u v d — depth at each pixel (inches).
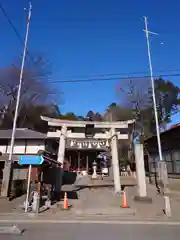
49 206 501.4
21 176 634.2
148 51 804.0
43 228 315.6
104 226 330.0
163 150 970.1
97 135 789.9
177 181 780.0
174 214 422.9
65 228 316.2
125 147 1787.6
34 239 258.5
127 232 294.7
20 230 297.9
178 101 1898.4
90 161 1727.4
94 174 1332.4
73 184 1043.3
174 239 262.8
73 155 1717.5
